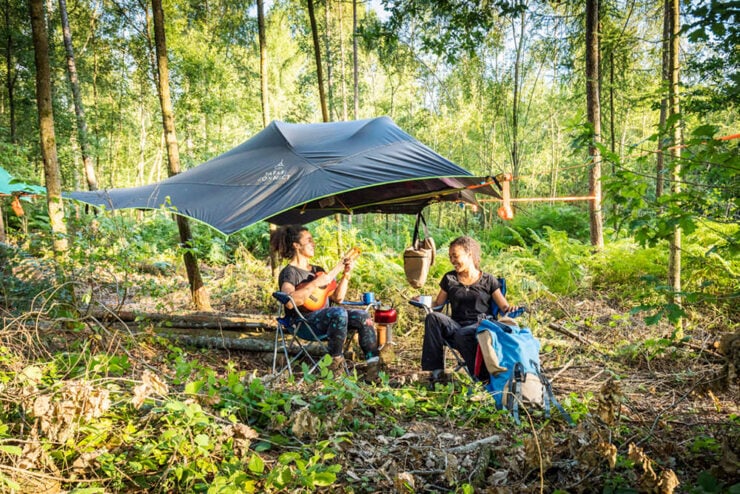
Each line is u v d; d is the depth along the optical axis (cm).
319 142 466
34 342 320
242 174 439
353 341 476
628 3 1129
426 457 247
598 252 786
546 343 485
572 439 232
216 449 221
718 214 249
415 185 544
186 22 1992
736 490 184
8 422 231
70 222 428
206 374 296
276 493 204
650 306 244
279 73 2358
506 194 422
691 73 602
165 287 484
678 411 321
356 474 229
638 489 207
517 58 1550
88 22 1891
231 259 1038
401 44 1712
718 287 546
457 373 411
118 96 2230
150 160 2777
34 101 1612
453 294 408
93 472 210
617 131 1459
